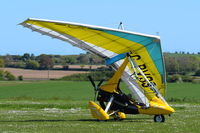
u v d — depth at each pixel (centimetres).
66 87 12431
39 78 16588
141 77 3706
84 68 17912
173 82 14762
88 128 2923
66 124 3188
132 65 3531
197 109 4978
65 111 4575
